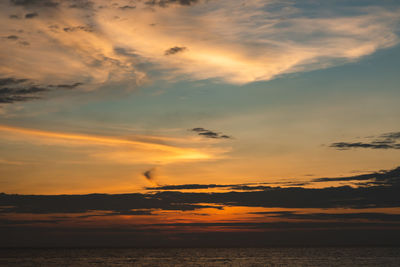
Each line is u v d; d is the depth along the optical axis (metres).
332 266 135.00
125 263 160.38
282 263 154.38
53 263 157.75
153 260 183.12
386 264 142.50
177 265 148.75
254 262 164.62
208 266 143.88
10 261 169.25
